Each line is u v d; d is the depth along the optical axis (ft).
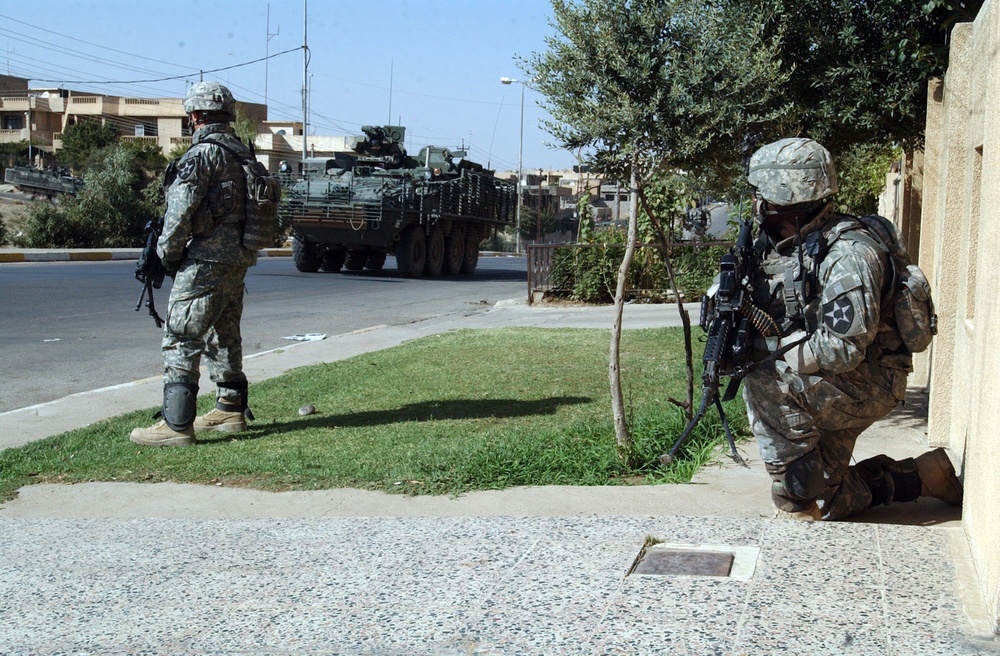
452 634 10.65
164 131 255.29
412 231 87.10
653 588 11.46
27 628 11.53
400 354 35.68
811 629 10.09
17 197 172.24
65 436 22.99
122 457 20.85
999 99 11.79
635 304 57.82
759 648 9.73
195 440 22.36
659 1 18.72
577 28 18.74
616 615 10.78
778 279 12.61
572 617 10.83
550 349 36.40
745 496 16.19
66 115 257.75
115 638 11.12
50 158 220.84
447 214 92.27
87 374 32.94
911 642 9.69
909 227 31.81
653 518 14.28
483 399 26.66
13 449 21.59
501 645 10.29
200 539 14.82
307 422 24.31
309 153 229.25
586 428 21.39
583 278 59.47
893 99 21.83
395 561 13.20
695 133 18.78
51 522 16.24
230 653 10.58
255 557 13.78
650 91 18.85
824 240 12.35
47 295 58.13
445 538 14.10
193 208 21.39
